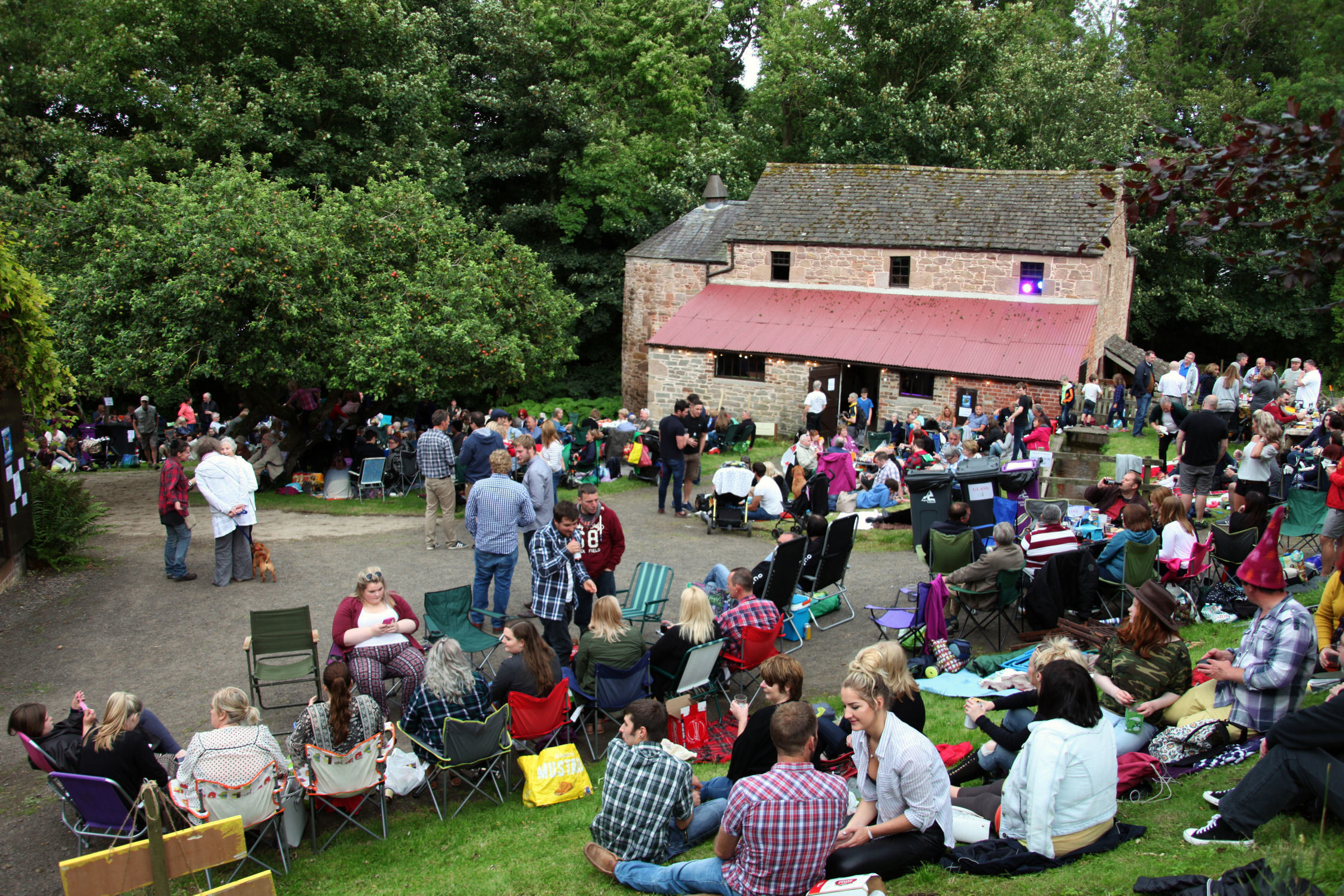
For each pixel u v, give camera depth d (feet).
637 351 103.60
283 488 60.59
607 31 125.39
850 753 20.08
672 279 99.09
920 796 16.08
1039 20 143.84
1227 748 19.43
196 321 52.65
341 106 90.17
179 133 80.84
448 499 43.80
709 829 19.52
